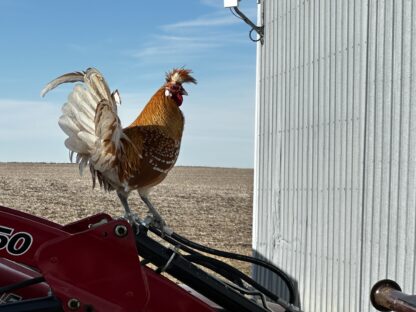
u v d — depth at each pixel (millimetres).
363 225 3768
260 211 5609
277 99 5273
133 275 1658
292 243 4902
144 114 2730
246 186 22250
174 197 19047
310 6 4633
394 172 3418
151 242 2010
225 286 2000
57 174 24000
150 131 2543
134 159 2406
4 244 1740
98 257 1653
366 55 3775
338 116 4152
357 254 3842
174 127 2688
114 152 2303
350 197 3959
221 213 16531
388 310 1533
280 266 5125
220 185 22375
